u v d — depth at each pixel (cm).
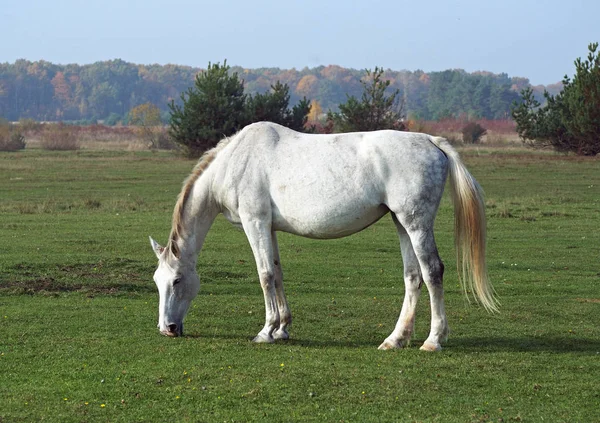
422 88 18575
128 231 1711
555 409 605
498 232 1716
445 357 755
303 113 4497
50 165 3756
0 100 15962
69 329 870
